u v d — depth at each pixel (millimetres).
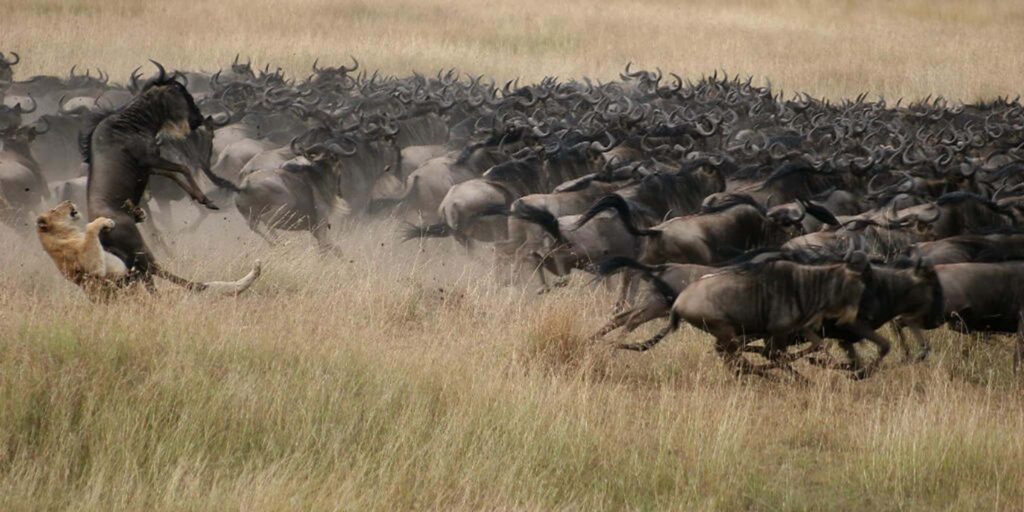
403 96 78812
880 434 34469
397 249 56531
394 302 45000
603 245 47125
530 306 44312
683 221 45844
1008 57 131125
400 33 131625
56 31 114625
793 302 38469
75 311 36344
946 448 32844
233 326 36500
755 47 135375
